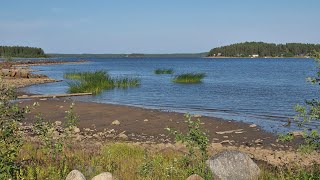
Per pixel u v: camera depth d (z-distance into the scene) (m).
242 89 37.25
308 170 9.33
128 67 103.94
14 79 49.81
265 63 135.88
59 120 19.39
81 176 7.23
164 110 23.58
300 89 36.72
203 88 38.50
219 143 14.22
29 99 28.86
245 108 24.27
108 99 29.55
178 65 121.50
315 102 7.86
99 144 13.29
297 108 7.66
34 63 120.56
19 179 7.16
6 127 7.53
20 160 8.90
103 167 9.06
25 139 12.59
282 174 8.41
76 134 15.93
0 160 6.93
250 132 16.81
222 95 32.03
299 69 83.94
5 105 7.98
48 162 8.92
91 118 20.39
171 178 7.99
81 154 10.46
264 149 13.45
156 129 17.50
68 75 53.66
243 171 7.94
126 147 11.68
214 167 7.95
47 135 9.80
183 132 16.61
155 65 122.31
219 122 19.16
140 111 22.75
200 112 22.81
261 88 38.34
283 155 12.22
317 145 7.59
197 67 101.81
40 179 7.48
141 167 8.46
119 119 20.12
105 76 42.00
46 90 37.34
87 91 33.88
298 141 14.75
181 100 28.81
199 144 8.73
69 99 29.25
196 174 7.74
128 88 38.78
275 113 22.03
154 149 12.51
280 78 53.97
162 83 45.41
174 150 12.13
